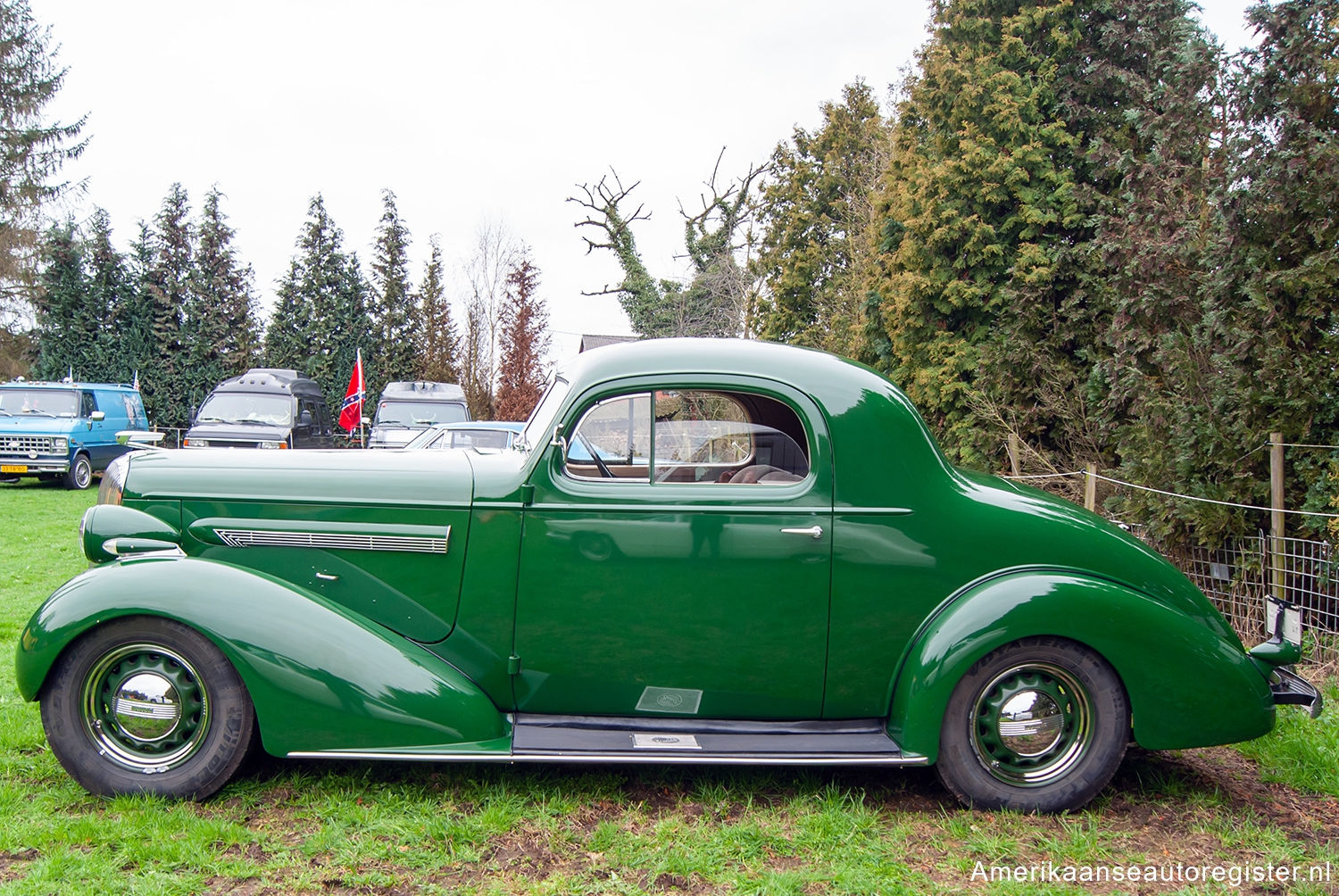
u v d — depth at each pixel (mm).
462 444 11992
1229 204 5438
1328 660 4738
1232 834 2977
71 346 25984
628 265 34781
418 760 2938
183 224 27062
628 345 3367
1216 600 5520
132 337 26359
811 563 3143
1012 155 11211
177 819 2822
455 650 3242
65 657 2938
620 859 2711
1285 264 5402
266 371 16516
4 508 12406
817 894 2561
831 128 25047
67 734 2945
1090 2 11508
